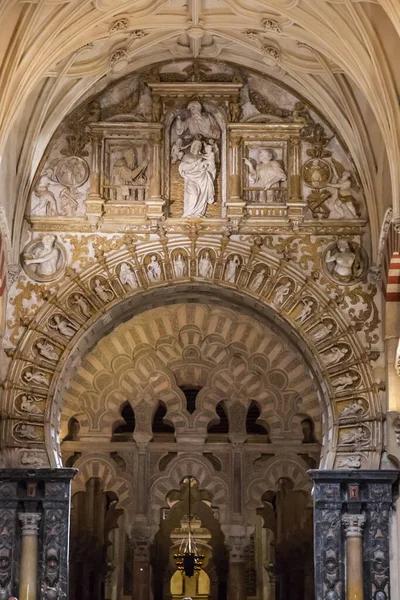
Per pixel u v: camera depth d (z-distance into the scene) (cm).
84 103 2695
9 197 2589
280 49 2578
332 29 2348
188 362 3244
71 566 3412
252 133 2689
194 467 3209
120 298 2614
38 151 2645
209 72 2719
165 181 2666
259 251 2631
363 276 2630
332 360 2598
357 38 2325
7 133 2317
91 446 3216
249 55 2669
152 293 2648
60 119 2648
